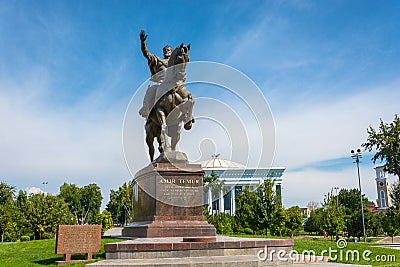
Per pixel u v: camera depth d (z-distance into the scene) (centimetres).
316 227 5800
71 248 1012
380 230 4681
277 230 3192
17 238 3581
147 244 970
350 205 7438
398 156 2855
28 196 5234
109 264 873
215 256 990
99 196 9256
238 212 3272
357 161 4247
